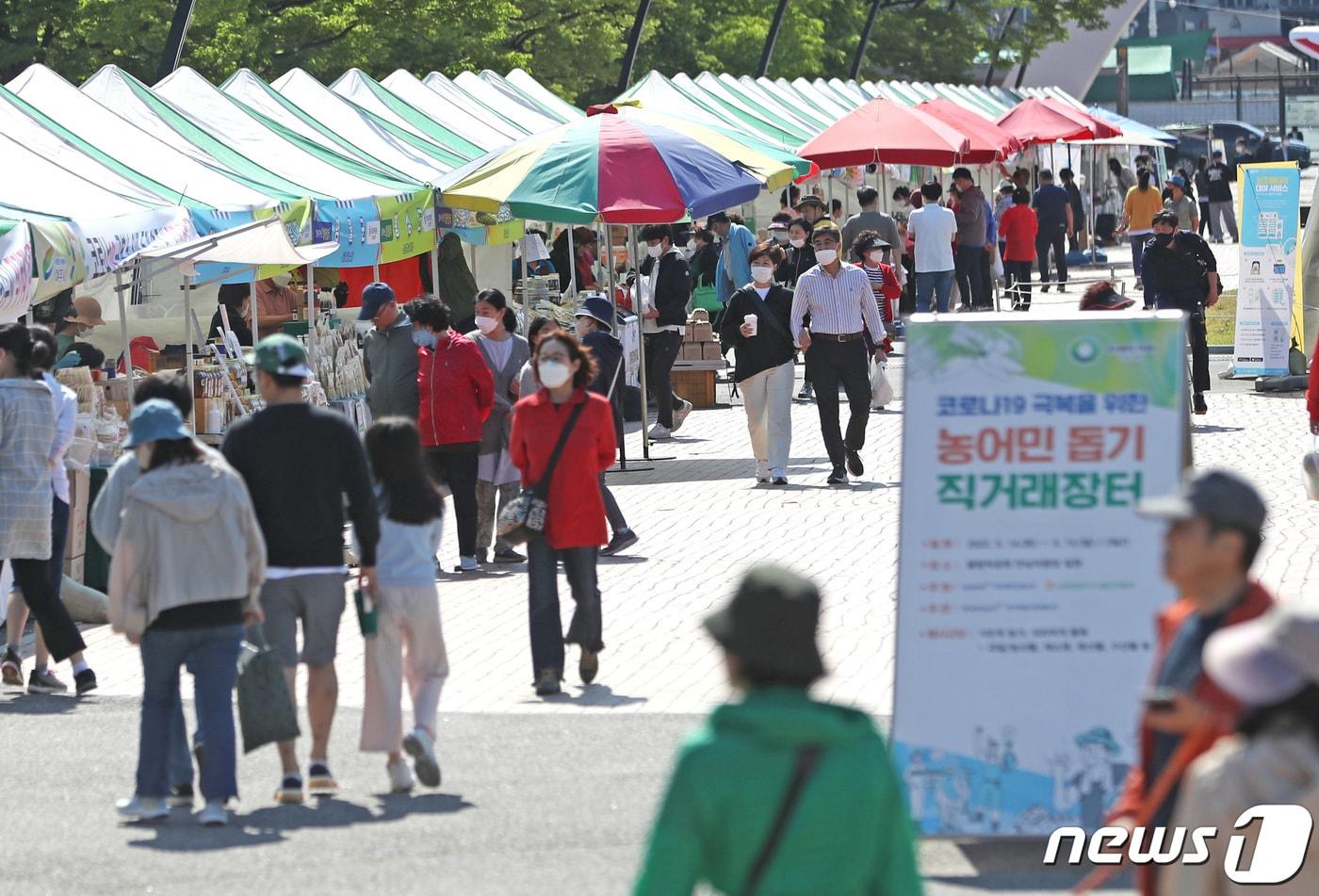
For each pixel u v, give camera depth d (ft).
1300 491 114.52
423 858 52.90
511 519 72.43
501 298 103.35
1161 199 263.29
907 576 50.75
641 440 152.66
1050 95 411.75
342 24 266.16
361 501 59.11
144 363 115.85
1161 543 50.37
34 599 75.77
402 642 62.44
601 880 50.47
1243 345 169.78
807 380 125.39
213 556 56.29
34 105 128.26
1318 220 167.32
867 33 424.87
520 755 64.69
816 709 28.91
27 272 91.20
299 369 59.00
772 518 113.29
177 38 173.78
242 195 120.47
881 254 160.56
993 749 50.55
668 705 71.36
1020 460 50.62
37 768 64.80
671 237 153.69
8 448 74.84
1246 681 29.19
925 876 50.06
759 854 28.43
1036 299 263.49
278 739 58.08
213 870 52.39
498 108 200.64
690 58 380.58
